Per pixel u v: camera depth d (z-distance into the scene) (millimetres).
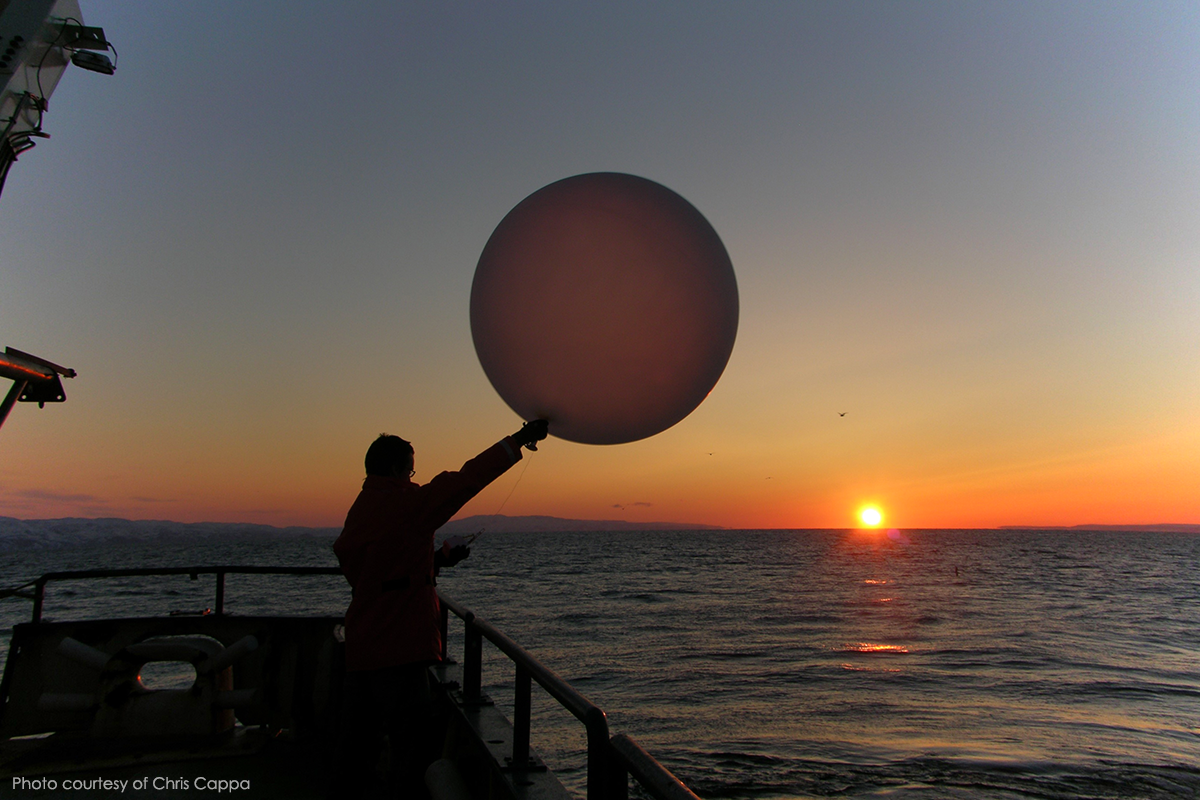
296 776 3143
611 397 2350
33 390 3203
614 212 2332
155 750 3395
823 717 16609
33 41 3006
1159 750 14297
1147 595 53594
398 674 2344
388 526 2377
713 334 2391
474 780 2766
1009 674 22109
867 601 46438
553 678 1857
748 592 52844
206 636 3756
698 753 13938
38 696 3600
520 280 2348
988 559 113250
